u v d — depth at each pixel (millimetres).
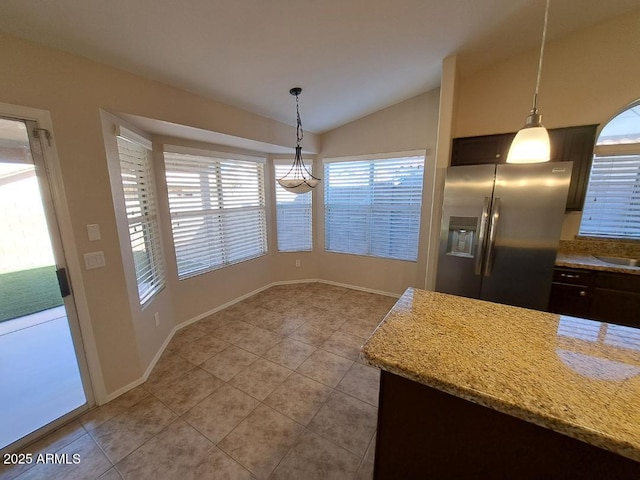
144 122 2139
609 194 2541
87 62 1685
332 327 2971
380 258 3871
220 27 1658
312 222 4312
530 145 1248
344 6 1667
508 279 2281
